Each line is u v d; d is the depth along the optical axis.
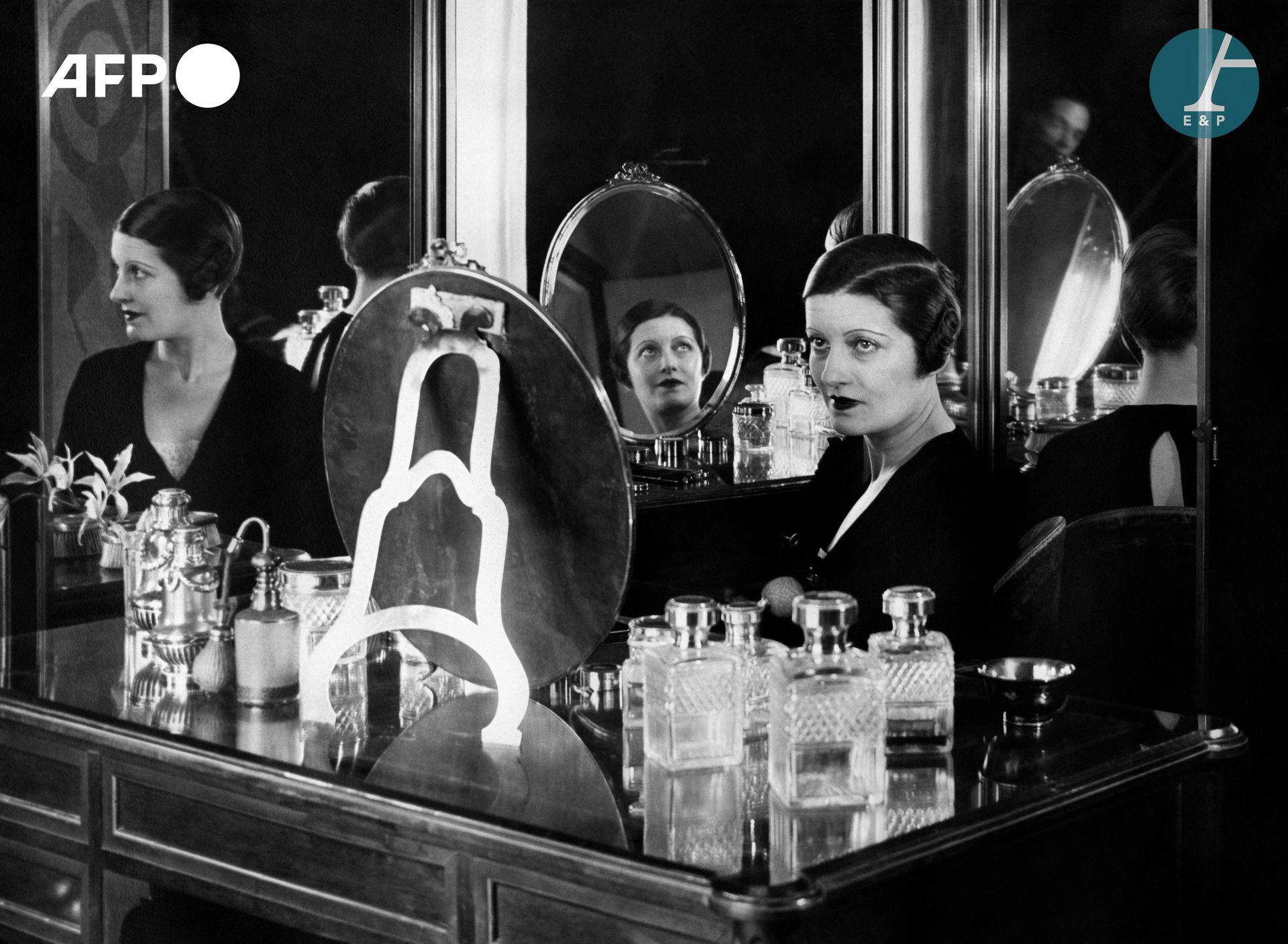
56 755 1.70
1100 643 2.88
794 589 3.00
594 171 2.92
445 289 1.66
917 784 1.41
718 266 3.00
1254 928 2.79
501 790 1.41
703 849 1.23
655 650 1.51
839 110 3.03
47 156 2.45
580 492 1.63
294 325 2.68
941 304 2.98
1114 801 1.45
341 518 1.84
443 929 1.36
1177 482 2.78
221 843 1.54
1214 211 2.73
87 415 2.52
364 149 2.72
